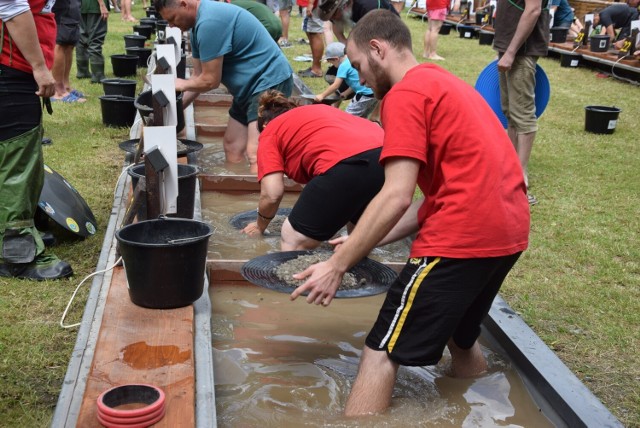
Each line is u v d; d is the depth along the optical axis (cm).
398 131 263
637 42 1266
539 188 644
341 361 345
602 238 521
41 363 321
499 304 386
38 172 405
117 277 363
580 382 310
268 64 593
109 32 1597
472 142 269
